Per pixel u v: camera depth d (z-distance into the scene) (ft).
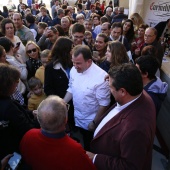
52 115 4.06
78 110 7.47
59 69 8.09
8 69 5.16
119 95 4.54
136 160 4.02
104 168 4.45
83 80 6.97
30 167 4.81
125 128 4.27
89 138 7.79
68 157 4.16
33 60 10.42
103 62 8.95
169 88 10.12
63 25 15.98
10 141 5.14
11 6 45.39
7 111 4.89
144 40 13.00
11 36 11.55
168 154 9.56
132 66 4.56
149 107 4.55
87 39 13.30
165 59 13.00
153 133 4.39
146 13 16.07
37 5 39.19
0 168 4.70
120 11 23.11
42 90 9.00
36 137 4.33
